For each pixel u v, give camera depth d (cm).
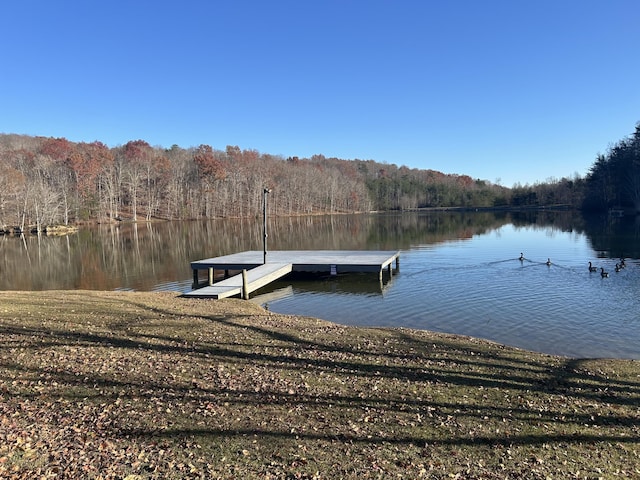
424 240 3906
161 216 7981
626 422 620
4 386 681
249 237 4572
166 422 585
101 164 7738
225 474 462
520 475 479
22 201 5416
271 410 630
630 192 6334
